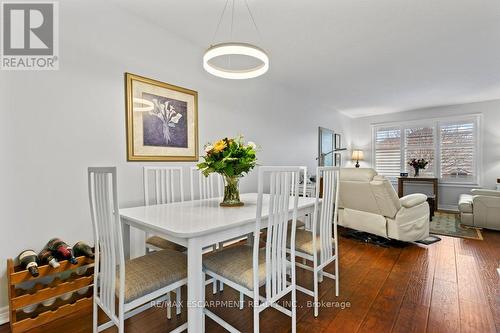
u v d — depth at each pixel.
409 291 1.97
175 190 2.56
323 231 1.80
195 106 2.77
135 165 2.25
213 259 1.49
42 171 1.74
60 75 1.83
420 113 5.80
